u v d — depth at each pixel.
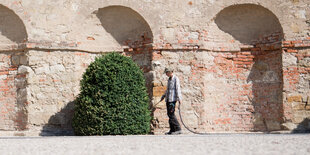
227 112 11.56
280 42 11.21
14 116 11.07
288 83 11.05
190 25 11.35
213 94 11.47
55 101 10.95
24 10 11.10
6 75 11.27
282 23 11.27
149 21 11.34
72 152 4.57
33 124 10.80
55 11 11.20
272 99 11.44
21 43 11.09
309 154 4.05
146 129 9.98
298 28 11.21
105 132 9.60
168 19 11.34
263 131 11.53
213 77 11.53
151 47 11.23
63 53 11.13
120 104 9.71
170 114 9.57
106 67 9.95
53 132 10.77
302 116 10.88
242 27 11.80
